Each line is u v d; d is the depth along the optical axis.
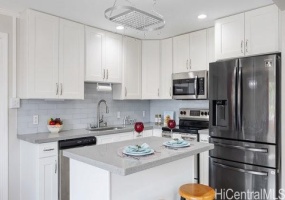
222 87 2.92
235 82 2.79
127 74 3.96
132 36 4.01
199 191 1.95
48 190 2.71
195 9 2.85
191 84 3.68
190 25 3.45
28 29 2.82
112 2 2.63
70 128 3.56
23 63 2.91
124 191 1.80
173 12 2.94
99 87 3.66
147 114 4.77
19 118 3.04
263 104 2.60
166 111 4.46
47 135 2.94
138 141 2.43
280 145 2.56
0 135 2.87
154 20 1.88
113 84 4.06
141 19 1.85
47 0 2.60
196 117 3.96
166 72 4.11
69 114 3.55
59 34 3.09
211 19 3.21
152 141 2.42
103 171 1.70
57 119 3.25
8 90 2.94
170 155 1.81
